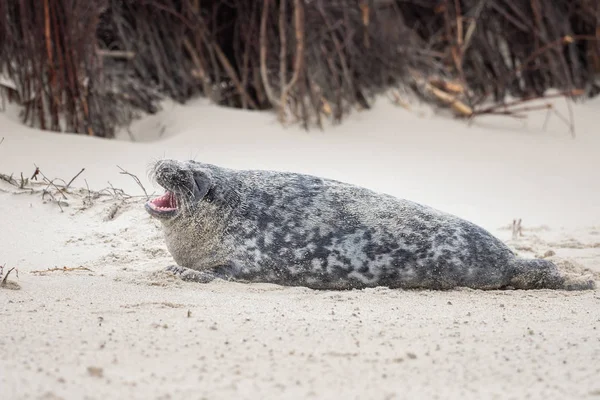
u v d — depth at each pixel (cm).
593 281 2905
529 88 6353
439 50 6412
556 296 2734
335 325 2152
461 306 2516
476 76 6291
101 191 3678
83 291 2492
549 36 6481
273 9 5738
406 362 1822
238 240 2820
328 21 5656
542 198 4462
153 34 5675
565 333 2145
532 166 4966
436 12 6406
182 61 5688
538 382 1711
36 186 3612
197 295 2503
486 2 6425
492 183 4622
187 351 1852
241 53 5816
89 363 1742
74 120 4869
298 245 2808
